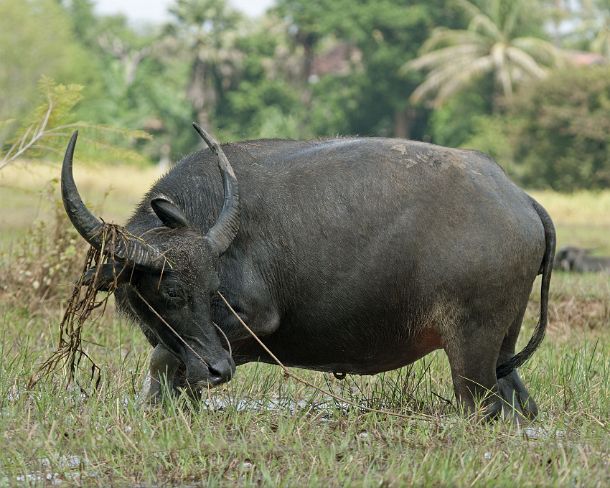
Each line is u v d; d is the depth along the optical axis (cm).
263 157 2467
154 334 2316
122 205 9019
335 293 2375
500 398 2388
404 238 2341
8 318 3553
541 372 2931
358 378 2909
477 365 2364
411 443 2214
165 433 2156
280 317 2419
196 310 2202
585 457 2047
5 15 17138
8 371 2664
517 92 18350
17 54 17138
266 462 2055
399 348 2444
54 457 2059
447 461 1984
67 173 2214
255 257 2375
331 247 2366
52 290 3878
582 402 2575
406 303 2367
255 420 2339
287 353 2489
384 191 2366
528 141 16650
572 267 6169
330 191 2384
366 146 2439
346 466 1994
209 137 2334
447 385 2825
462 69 19838
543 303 2469
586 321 4156
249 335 2364
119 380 2603
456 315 2341
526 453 2092
